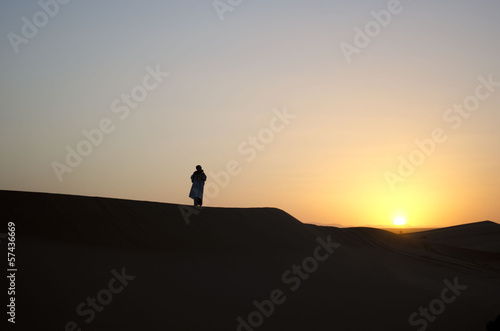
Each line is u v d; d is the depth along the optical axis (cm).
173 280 948
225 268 1177
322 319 816
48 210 1451
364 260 1675
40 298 705
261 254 1506
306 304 906
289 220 2159
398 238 2869
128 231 1463
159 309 746
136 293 811
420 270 1712
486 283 1622
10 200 1448
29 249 1020
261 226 1906
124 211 1603
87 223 1441
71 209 1498
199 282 969
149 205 1727
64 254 1027
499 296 1308
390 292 1122
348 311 889
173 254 1320
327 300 960
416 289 1209
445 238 5178
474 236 5175
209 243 1555
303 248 1750
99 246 1276
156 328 661
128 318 684
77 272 879
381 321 845
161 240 1467
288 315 816
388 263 1755
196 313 756
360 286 1159
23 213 1390
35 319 625
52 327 609
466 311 989
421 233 6094
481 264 2544
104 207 1588
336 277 1240
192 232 1609
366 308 929
